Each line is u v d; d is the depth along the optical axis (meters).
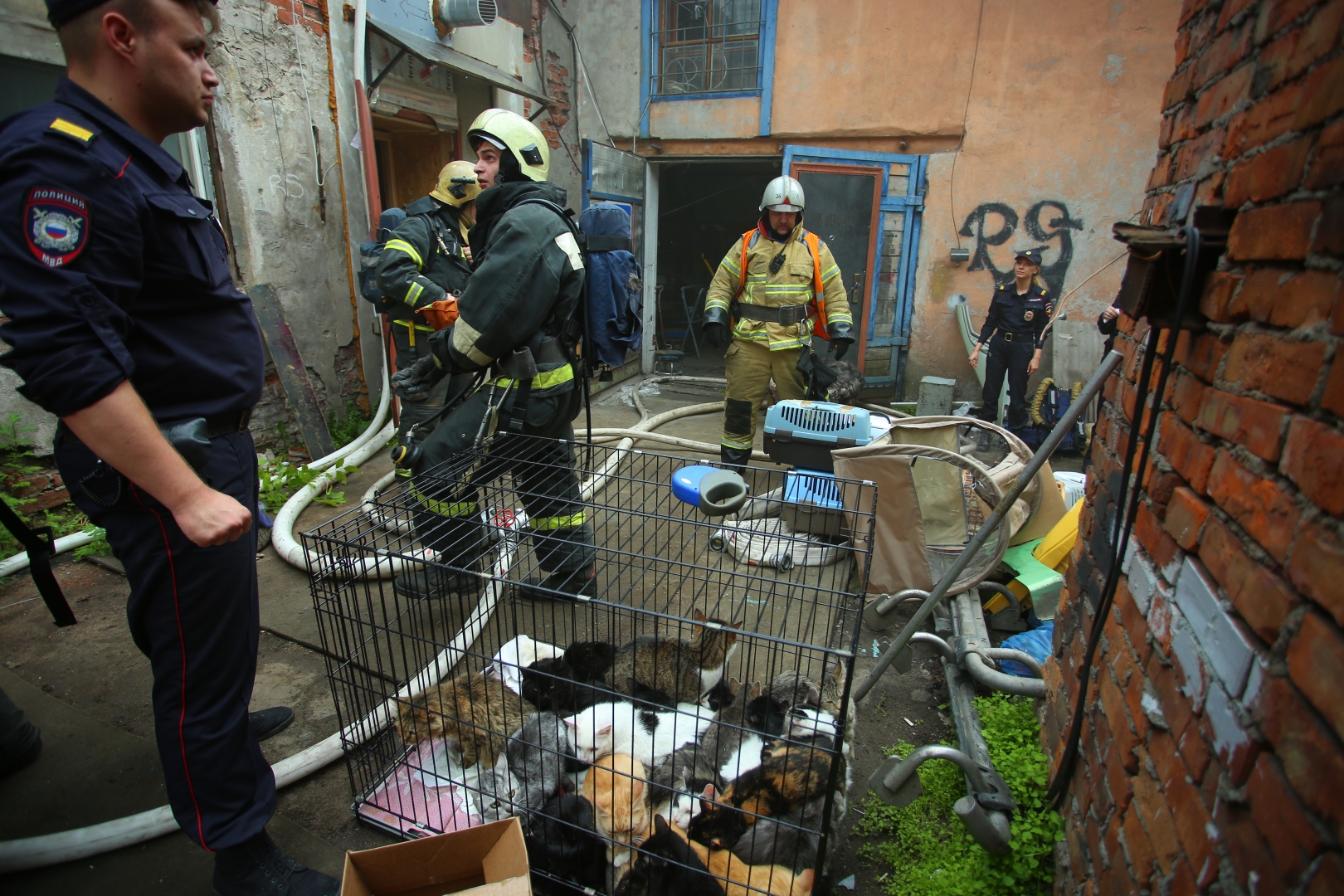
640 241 7.54
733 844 1.60
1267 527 0.92
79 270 1.11
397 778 1.89
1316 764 0.72
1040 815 1.70
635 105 7.08
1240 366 1.07
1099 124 5.83
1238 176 1.15
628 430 5.06
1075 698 1.74
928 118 6.21
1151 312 1.27
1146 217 1.84
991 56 5.95
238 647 1.44
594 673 1.96
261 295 4.35
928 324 6.66
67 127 1.13
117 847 1.72
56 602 1.50
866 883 1.71
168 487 1.18
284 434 4.55
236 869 1.52
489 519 2.43
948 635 2.51
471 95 5.91
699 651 1.89
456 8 5.10
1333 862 0.66
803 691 1.90
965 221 6.33
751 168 10.21
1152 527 1.39
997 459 4.97
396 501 2.09
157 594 1.34
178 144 3.88
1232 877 0.87
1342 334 0.78
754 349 4.11
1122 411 1.77
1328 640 0.73
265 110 4.29
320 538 1.73
